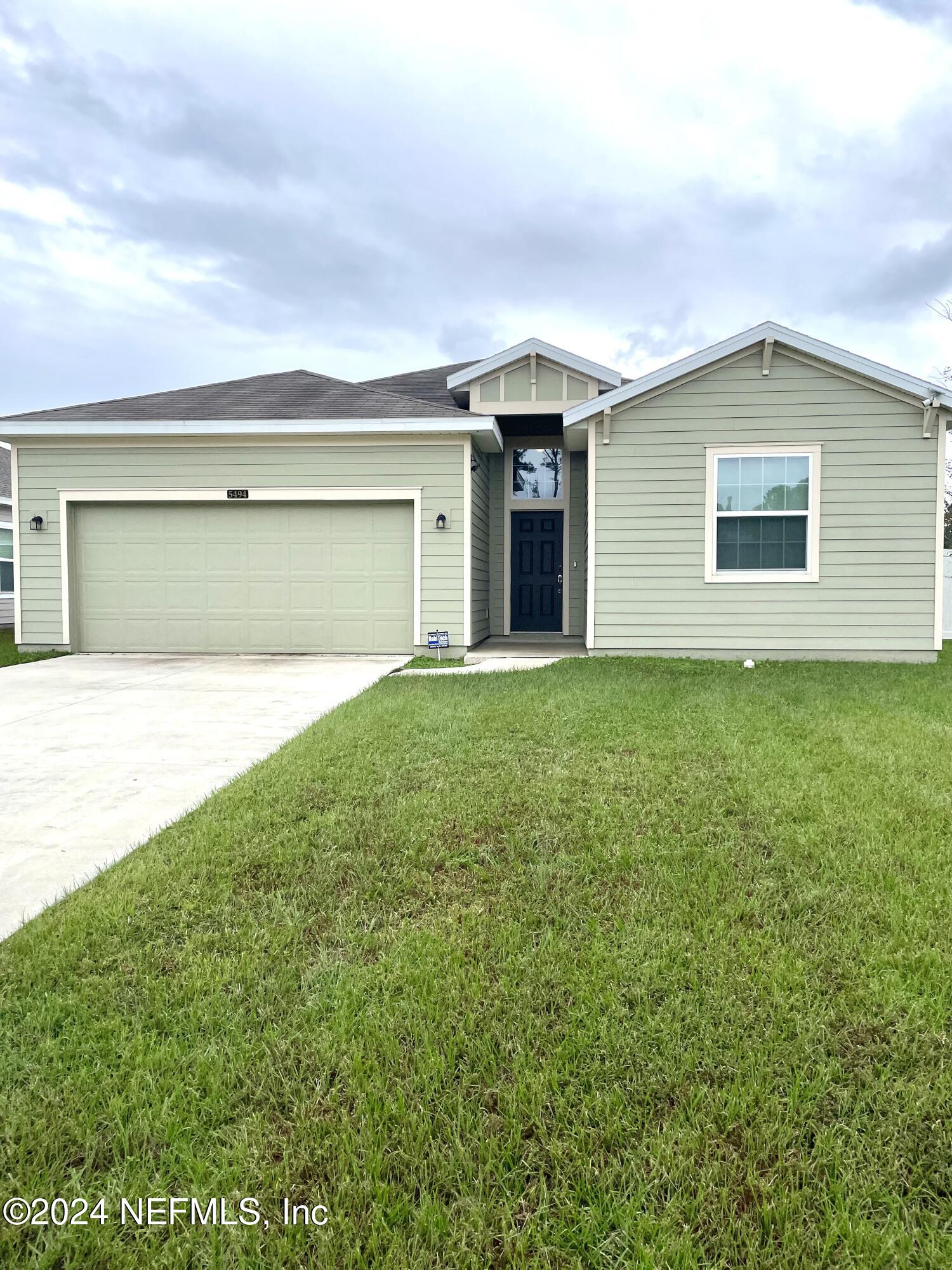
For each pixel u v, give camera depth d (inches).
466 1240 53.7
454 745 186.9
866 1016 78.4
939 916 99.7
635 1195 57.5
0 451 770.8
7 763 180.1
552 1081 69.1
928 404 353.7
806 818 135.2
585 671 327.0
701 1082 69.4
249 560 411.2
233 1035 75.9
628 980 85.6
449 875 115.6
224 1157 60.9
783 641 373.1
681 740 189.2
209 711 245.4
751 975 86.5
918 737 193.6
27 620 416.5
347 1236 53.9
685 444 372.2
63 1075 70.2
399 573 405.1
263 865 118.0
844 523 365.7
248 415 401.1
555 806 141.4
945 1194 57.7
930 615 363.6
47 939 94.7
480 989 84.1
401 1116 65.1
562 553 515.8
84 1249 52.9
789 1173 59.2
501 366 444.5
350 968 88.7
